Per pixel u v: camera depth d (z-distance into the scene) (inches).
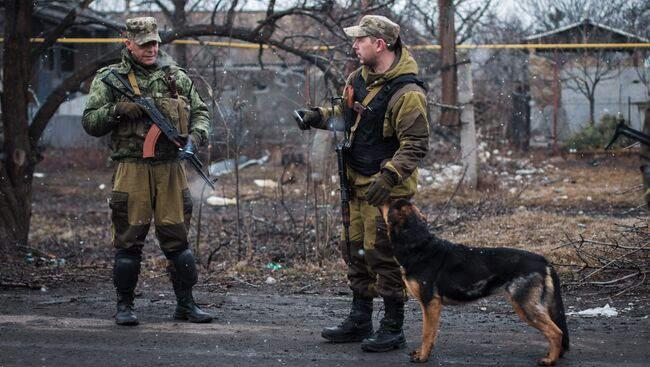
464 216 411.8
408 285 183.6
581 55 961.5
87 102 221.5
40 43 348.5
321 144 372.8
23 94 341.4
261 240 370.0
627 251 307.4
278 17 353.7
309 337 211.6
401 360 188.1
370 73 194.7
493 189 529.3
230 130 388.5
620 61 963.3
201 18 642.2
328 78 349.4
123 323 223.5
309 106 343.3
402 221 182.2
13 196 337.1
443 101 543.5
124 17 589.9
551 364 179.2
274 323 229.0
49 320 230.2
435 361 186.4
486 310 246.1
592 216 445.1
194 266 230.5
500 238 365.1
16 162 338.0
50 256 340.8
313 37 361.7
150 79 222.5
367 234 195.5
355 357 191.2
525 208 476.4
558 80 945.5
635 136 214.8
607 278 281.1
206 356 192.4
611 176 641.0
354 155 197.6
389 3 354.3
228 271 311.7
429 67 558.9
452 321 230.8
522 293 175.3
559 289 179.8
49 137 964.6
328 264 321.4
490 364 183.8
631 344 200.8
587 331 215.9
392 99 190.2
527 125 953.5
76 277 300.7
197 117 231.1
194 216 465.1
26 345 202.4
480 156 645.3
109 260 339.9
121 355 193.3
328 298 268.4
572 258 308.5
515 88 962.1
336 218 354.9
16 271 307.0
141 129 219.3
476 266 177.9
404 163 184.5
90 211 516.7
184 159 216.5
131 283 226.1
